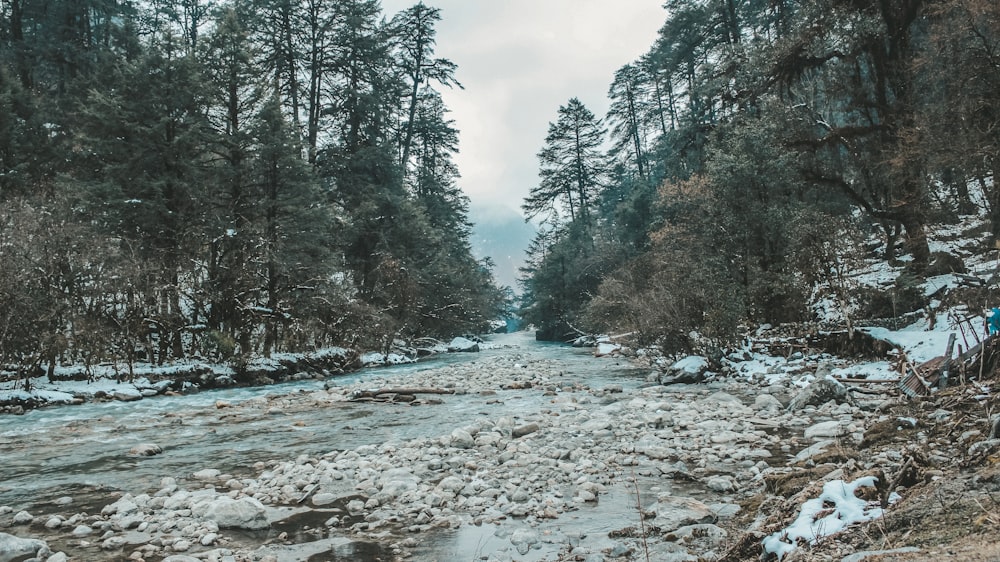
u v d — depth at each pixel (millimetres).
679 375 15836
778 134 22375
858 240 19172
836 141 21594
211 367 19781
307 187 25344
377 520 5746
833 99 22953
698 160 29188
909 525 2920
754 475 6516
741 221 20672
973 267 18312
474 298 45406
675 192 24625
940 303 16125
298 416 12945
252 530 5555
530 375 19812
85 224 19594
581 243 52188
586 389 15742
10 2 34000
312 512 6086
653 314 19047
